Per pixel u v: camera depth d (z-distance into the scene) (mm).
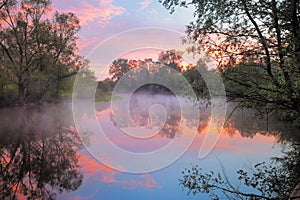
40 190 3996
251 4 4184
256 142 6375
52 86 20281
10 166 5367
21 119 13148
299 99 4207
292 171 4262
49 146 6988
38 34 19031
